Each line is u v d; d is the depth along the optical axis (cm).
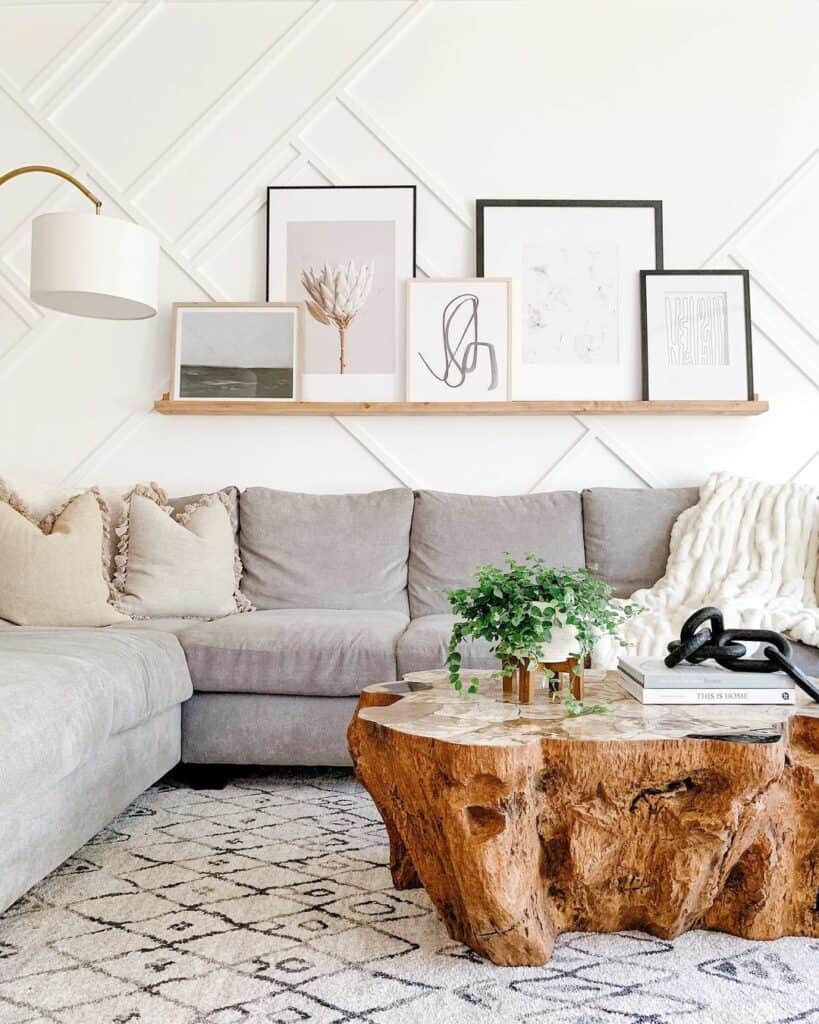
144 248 287
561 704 181
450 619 298
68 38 377
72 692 188
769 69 369
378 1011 141
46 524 314
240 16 377
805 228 366
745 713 174
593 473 365
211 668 266
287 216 371
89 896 187
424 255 372
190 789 273
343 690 263
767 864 165
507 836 150
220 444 370
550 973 154
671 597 302
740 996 146
